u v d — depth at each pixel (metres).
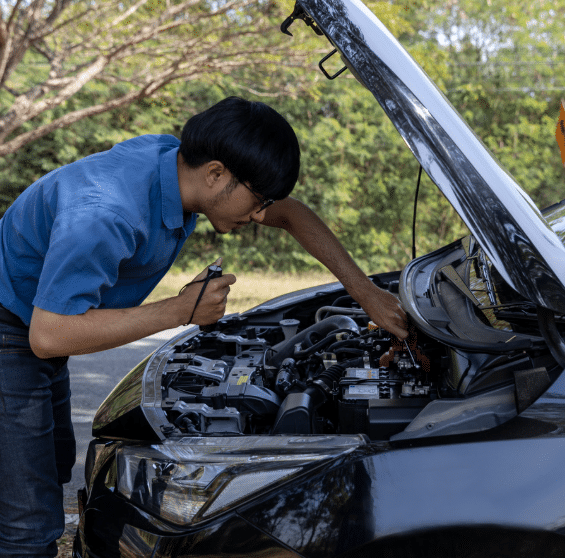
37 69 12.32
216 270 1.44
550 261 1.32
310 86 9.40
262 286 9.18
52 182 1.46
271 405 1.78
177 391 1.86
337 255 1.95
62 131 12.91
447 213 14.84
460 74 15.59
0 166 13.03
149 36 7.88
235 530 1.34
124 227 1.35
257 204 1.42
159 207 1.44
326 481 1.31
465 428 1.34
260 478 1.37
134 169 1.44
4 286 1.53
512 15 15.60
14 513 1.61
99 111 8.44
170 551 1.38
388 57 1.43
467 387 1.48
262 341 2.25
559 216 2.22
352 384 1.73
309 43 8.77
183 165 1.43
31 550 1.62
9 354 1.55
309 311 2.64
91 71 7.95
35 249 1.48
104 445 1.67
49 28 7.11
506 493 1.22
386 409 1.53
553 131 15.08
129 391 1.84
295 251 13.70
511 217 1.33
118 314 1.37
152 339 5.70
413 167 14.71
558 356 1.36
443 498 1.24
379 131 14.40
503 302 1.75
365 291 1.90
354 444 1.40
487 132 15.86
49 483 1.65
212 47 8.28
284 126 1.38
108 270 1.35
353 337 2.13
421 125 1.36
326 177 14.16
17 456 1.59
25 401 1.58
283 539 1.30
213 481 1.40
